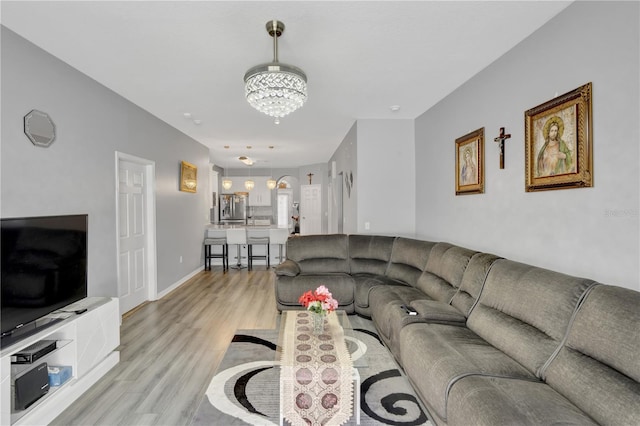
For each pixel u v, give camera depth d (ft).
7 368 6.08
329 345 7.88
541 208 8.05
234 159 30.50
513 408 4.78
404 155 16.20
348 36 8.20
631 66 5.82
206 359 9.61
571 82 7.07
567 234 7.26
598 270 6.52
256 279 19.94
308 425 6.63
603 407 4.47
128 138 13.08
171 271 17.47
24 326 7.22
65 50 8.82
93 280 10.82
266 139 21.06
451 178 12.59
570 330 5.65
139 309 14.16
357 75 10.70
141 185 14.73
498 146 9.68
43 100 8.76
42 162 8.72
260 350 10.15
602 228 6.42
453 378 5.79
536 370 5.82
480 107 10.53
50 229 7.83
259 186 37.42
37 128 8.52
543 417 4.59
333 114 15.30
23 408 6.50
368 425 6.75
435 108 13.83
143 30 7.86
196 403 7.50
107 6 6.89
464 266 9.53
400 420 6.90
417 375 6.93
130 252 13.84
